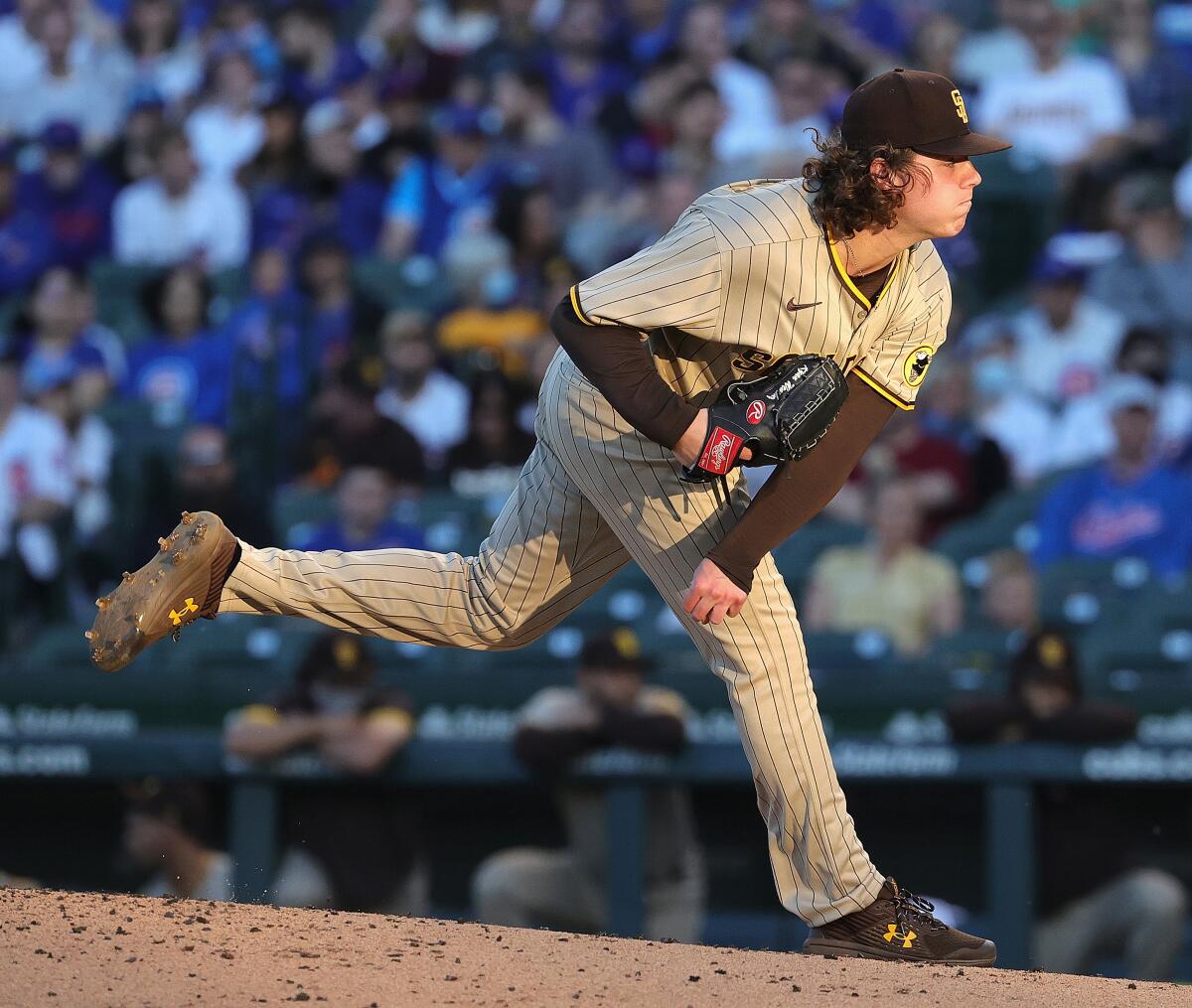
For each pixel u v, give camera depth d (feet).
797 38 111.45
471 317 97.55
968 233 104.37
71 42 128.77
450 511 87.86
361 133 117.29
